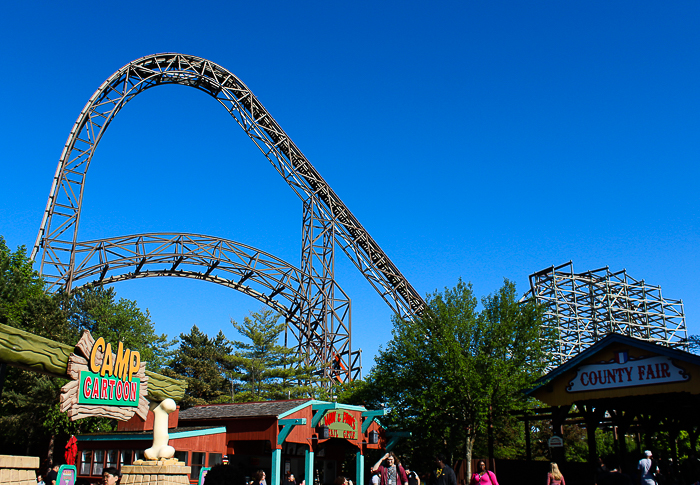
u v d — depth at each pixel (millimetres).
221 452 22844
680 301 56906
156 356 53812
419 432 26547
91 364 10328
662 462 24750
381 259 46156
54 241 34625
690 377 16500
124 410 11258
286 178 44344
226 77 42688
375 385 31141
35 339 9508
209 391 57875
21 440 34031
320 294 44656
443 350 25031
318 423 23312
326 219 45094
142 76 40062
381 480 14516
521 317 25672
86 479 21938
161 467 9461
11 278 33031
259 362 46531
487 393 23656
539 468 19969
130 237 39125
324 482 28266
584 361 18797
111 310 42031
